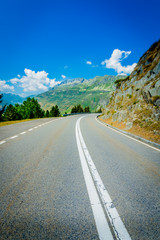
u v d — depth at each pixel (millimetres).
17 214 1439
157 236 1240
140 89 14414
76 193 1862
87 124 13500
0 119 36125
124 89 21969
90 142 5336
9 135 6172
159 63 13117
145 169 2848
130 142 5777
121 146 4930
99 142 5418
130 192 1947
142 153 4113
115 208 1593
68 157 3420
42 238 1191
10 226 1294
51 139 5531
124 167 2914
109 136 7016
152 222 1402
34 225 1322
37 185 2021
